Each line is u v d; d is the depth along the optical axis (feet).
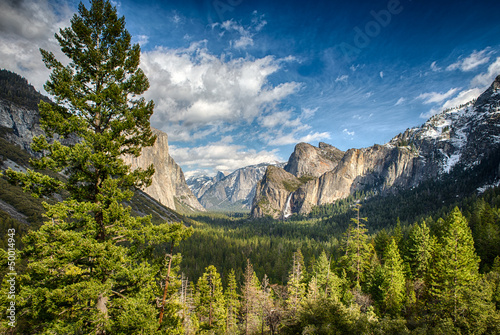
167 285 43.60
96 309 35.12
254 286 135.33
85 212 36.09
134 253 40.34
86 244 32.01
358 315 62.69
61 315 33.45
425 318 81.00
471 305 72.74
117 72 41.88
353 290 114.11
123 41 43.04
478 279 94.32
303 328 58.03
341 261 132.46
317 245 345.72
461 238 113.19
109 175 39.40
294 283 119.03
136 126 44.09
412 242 145.69
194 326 120.88
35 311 31.35
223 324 130.93
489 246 138.72
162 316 44.09
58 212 33.71
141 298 37.96
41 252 32.94
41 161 35.37
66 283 34.50
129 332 34.68
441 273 105.09
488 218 173.88
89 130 37.93
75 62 41.27
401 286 108.88
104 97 39.78
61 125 36.47
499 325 66.69
